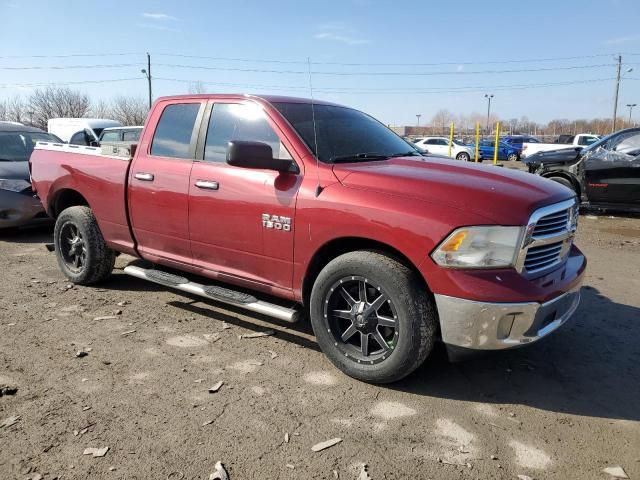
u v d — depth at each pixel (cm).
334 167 364
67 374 358
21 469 258
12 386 339
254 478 255
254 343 416
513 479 258
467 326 307
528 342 314
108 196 501
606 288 572
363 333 346
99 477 254
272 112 401
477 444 287
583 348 413
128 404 320
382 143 439
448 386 350
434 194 323
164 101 477
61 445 278
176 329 443
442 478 258
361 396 336
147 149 475
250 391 339
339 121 436
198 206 425
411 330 322
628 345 420
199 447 279
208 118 438
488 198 316
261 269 398
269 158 364
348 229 339
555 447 285
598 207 1037
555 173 1083
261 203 383
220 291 422
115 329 441
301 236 364
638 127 993
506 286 303
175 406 319
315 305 364
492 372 371
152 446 279
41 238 820
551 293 320
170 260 466
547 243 332
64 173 546
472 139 4881
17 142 926
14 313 474
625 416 318
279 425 301
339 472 261
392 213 323
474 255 304
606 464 271
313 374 365
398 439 289
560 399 337
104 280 562
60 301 509
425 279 315
